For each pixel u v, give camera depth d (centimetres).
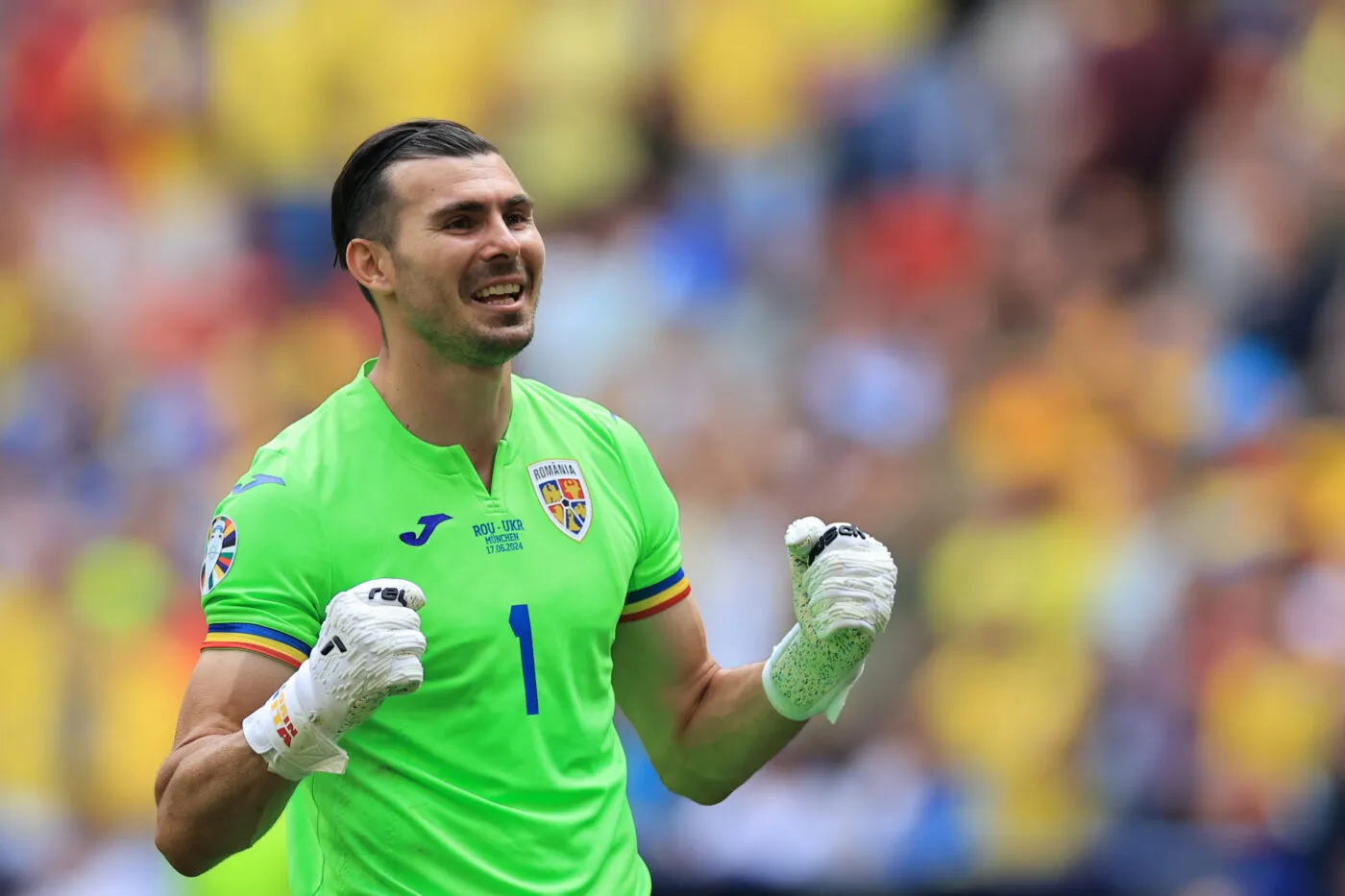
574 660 1205
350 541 1160
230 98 4688
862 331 3803
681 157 4244
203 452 4244
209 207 4644
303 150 4606
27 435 4416
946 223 3934
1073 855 3109
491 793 1165
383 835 1156
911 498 3544
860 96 4116
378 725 1158
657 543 1300
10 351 4591
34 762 3822
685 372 3853
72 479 4306
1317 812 3019
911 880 3147
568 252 4188
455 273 1170
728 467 3684
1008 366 3688
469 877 1155
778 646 1278
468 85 4469
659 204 4212
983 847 3148
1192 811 3086
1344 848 2998
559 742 1193
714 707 1301
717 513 3641
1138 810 3125
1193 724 3131
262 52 4656
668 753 1336
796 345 3831
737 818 3178
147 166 4744
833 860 3158
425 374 1201
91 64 4816
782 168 4141
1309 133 3712
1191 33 3847
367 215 1206
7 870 3694
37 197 4766
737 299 3969
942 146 4022
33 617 3984
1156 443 3528
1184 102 3816
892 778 3231
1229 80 3806
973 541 3459
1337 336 3534
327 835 1184
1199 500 3394
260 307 4494
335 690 1039
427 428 1205
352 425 1203
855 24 4153
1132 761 3155
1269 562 3247
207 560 1163
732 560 3550
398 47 4544
